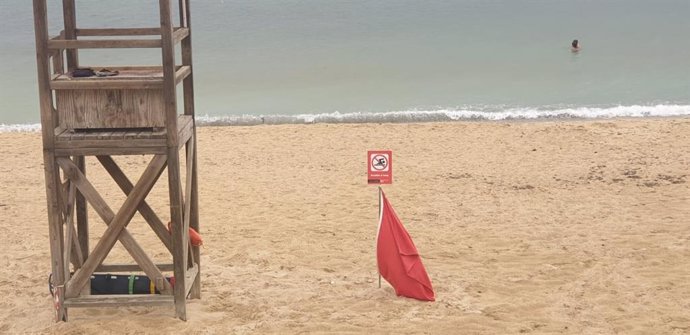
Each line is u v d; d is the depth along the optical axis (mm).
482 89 24922
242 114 22156
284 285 10047
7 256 11289
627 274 10195
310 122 21094
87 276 8641
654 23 36406
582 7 41188
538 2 42906
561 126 19609
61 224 8516
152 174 8383
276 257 11203
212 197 14383
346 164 16609
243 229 12547
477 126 19844
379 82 26125
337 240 11953
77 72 8570
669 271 10273
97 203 8516
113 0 43781
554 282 10000
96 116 8250
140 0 43875
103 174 15844
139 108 8242
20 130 20391
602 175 15359
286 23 37656
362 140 18641
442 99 23672
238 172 16109
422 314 9016
